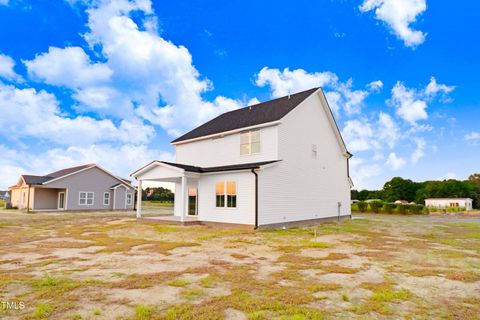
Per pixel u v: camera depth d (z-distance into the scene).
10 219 20.86
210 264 6.92
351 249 9.24
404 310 4.18
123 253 8.27
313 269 6.56
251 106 21.98
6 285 5.04
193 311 3.93
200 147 19.48
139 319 3.65
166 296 4.59
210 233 12.76
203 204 16.41
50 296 4.50
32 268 6.41
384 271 6.44
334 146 21.38
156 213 27.36
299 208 16.91
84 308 4.03
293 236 12.12
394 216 31.19
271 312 3.97
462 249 9.53
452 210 43.84
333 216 20.59
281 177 15.65
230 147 17.70
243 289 4.97
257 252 8.56
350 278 5.84
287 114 16.30
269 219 14.64
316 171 18.88
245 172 14.70
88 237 11.55
